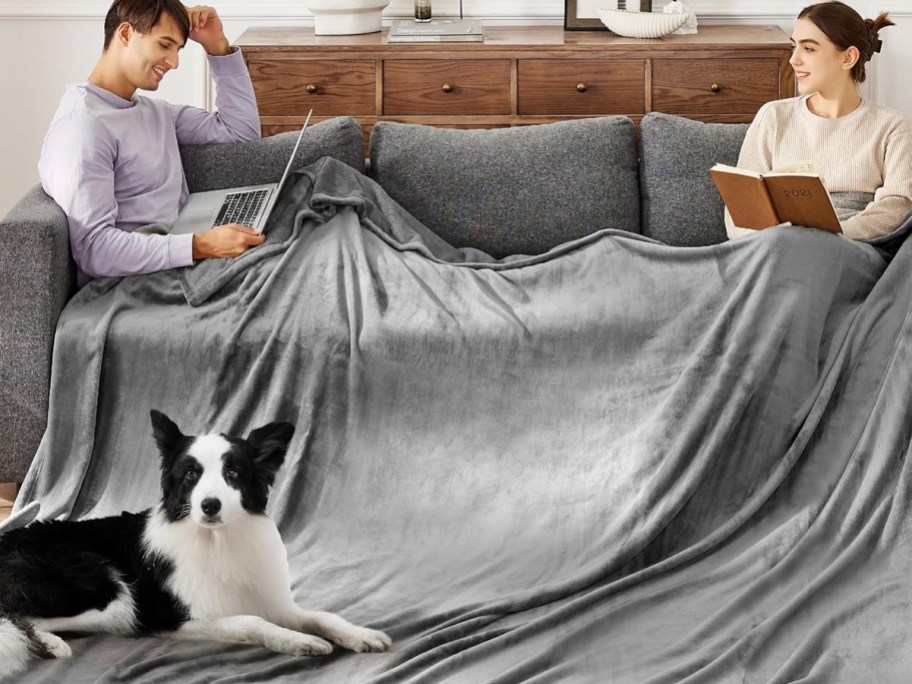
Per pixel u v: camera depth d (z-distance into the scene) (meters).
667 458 2.37
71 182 2.81
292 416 2.63
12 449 2.73
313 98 4.14
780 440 2.43
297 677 1.90
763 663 1.93
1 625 1.90
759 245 2.59
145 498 2.59
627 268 2.70
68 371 2.68
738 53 4.08
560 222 3.31
